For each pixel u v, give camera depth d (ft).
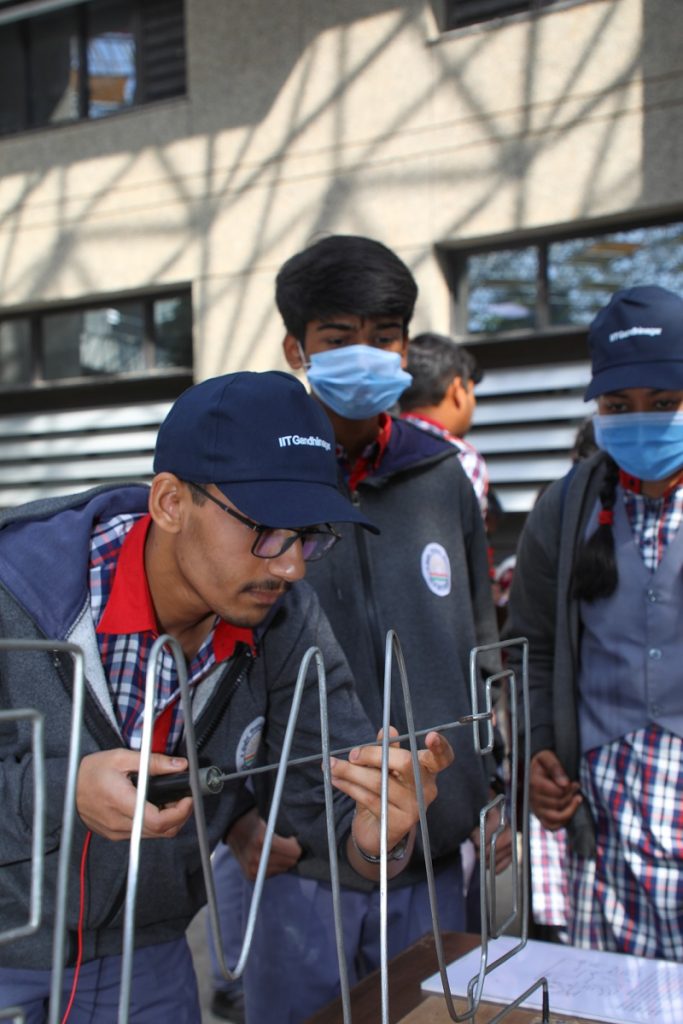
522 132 13.67
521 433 14.40
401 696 5.03
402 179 14.53
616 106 13.07
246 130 15.78
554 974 3.71
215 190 16.08
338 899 2.52
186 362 17.31
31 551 3.45
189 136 16.29
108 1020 3.77
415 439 5.53
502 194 13.83
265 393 3.18
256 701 3.93
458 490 5.59
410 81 14.44
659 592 5.07
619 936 5.16
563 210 13.44
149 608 3.44
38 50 18.30
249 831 4.90
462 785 5.05
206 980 8.75
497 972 3.71
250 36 15.67
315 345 5.38
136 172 16.80
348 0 14.87
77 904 3.44
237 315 15.93
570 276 13.98
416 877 5.01
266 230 15.64
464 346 14.62
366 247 5.34
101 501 3.70
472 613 5.50
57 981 1.95
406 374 5.39
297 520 3.01
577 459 7.72
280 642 4.04
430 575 5.24
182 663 2.23
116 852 3.41
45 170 17.66
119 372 17.97
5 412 19.12
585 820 5.32
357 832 3.71
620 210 13.07
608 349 5.13
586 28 13.23
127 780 2.60
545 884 5.89
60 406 18.57
